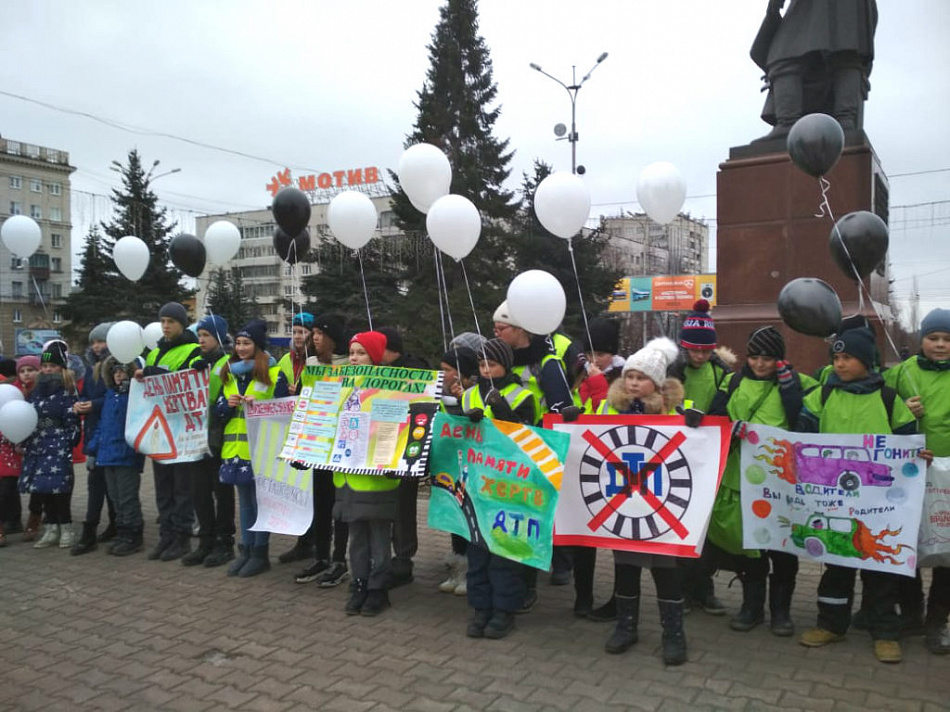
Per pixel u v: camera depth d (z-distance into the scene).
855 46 7.78
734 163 8.09
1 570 6.07
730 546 4.34
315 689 3.76
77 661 4.20
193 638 4.50
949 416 3.94
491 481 4.38
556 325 4.53
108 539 7.03
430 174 5.58
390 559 4.98
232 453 5.75
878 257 4.34
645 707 3.47
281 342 46.25
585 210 5.11
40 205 43.31
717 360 4.79
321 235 23.28
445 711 3.48
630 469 4.09
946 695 3.53
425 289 21.11
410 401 4.88
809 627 4.47
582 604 4.76
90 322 30.27
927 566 3.90
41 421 6.71
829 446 3.96
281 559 6.14
